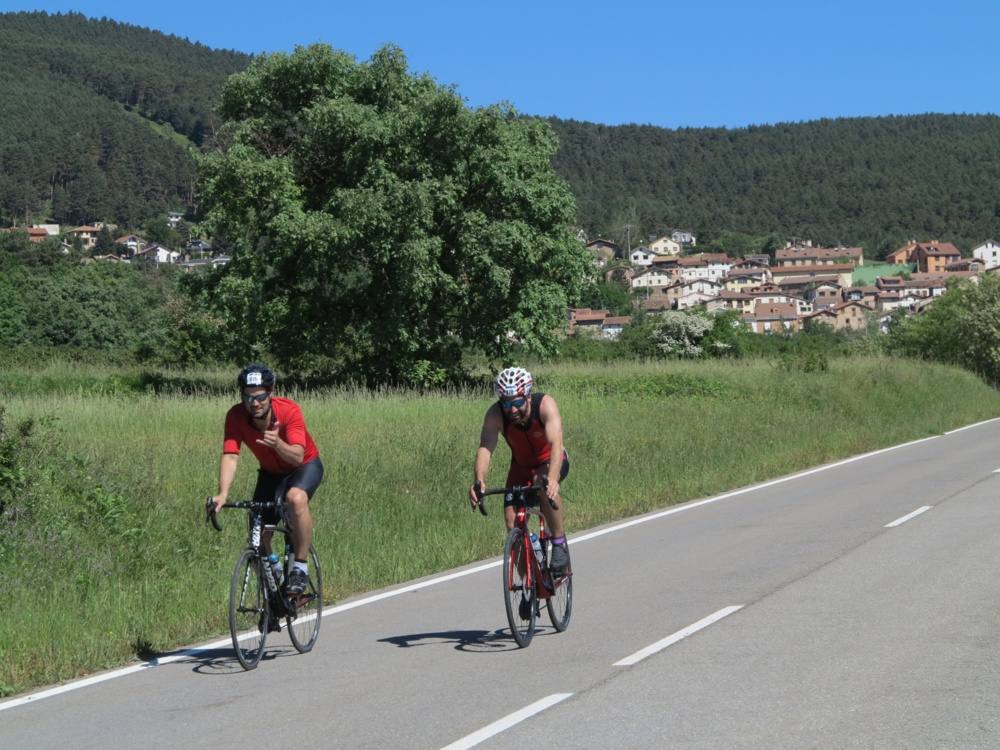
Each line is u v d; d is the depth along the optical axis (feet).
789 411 98.84
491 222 123.54
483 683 23.30
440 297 127.24
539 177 129.90
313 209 127.13
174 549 39.88
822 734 18.67
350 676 24.66
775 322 618.44
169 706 22.86
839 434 91.04
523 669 24.43
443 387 125.39
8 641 28.76
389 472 53.93
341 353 130.11
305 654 27.43
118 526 40.34
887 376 135.44
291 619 27.45
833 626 27.22
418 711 21.26
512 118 134.62
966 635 25.68
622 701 21.26
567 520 50.75
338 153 127.75
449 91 123.13
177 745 19.86
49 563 36.06
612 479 61.36
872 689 21.40
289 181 120.16
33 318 245.45
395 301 120.16
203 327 135.74
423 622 30.66
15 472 40.73
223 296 117.70
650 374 131.23
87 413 69.82
